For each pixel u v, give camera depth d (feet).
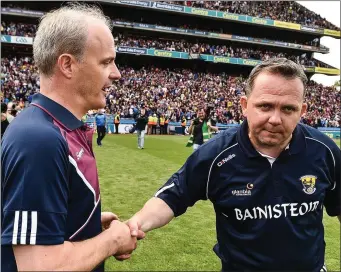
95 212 5.35
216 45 167.02
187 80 138.51
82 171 5.04
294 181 6.49
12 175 4.32
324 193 6.74
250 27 168.66
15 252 4.38
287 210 6.47
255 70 6.40
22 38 121.19
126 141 63.41
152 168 34.45
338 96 148.97
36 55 5.25
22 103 78.95
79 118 5.38
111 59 5.38
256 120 6.23
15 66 109.81
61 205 4.52
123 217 19.08
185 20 158.30
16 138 4.44
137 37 153.48
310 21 175.11
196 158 7.01
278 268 6.50
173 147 54.70
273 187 6.48
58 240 4.43
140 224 6.56
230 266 6.89
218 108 118.21
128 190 25.12
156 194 7.33
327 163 6.80
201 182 6.98
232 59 154.61
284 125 6.10
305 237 6.54
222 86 140.36
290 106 6.06
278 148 6.49
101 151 47.06
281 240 6.46
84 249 4.87
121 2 135.74
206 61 155.53
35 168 4.29
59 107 5.09
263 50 173.88
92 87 5.24
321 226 6.97
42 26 5.24
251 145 6.54
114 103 100.63
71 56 5.06
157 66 154.51
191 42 162.30
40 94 5.21
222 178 6.74
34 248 4.29
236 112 112.78
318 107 136.56
